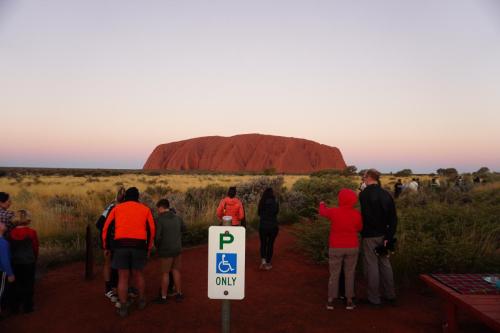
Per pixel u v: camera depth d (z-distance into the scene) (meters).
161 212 6.21
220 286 3.43
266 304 6.19
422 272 7.06
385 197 5.84
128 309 5.94
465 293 4.72
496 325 3.77
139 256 5.67
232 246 3.43
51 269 8.51
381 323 5.36
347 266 5.91
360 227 5.88
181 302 6.25
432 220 8.68
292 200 17.17
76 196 20.00
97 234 10.74
